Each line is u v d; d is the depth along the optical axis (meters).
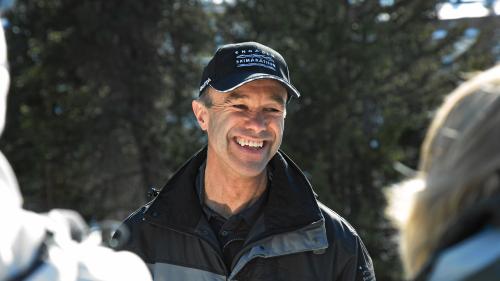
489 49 14.30
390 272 11.12
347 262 3.12
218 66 3.26
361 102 13.90
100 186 13.57
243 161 3.13
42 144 13.77
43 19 14.07
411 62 13.93
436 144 1.16
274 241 3.06
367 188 12.89
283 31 13.09
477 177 1.08
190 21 14.41
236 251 3.10
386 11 13.98
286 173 3.19
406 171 1.39
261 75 3.17
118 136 13.45
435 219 1.13
